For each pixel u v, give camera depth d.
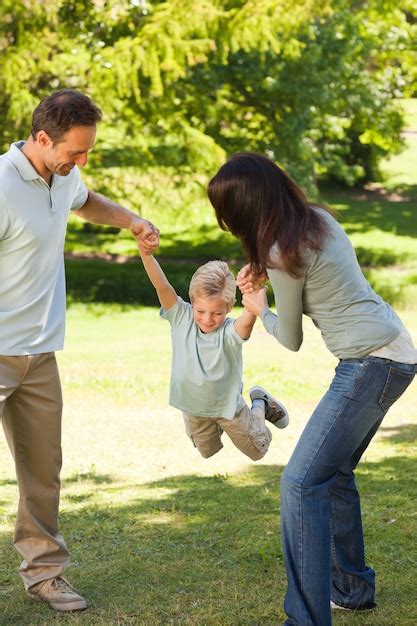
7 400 5.52
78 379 14.06
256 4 23.11
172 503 7.75
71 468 9.18
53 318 5.49
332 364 15.67
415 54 36.59
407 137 55.56
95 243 35.28
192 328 5.55
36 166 5.13
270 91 27.91
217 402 5.57
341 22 29.66
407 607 5.39
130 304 26.17
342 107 32.66
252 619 5.28
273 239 4.55
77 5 24.64
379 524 6.99
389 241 35.44
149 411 12.00
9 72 23.08
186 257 32.97
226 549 6.53
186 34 23.41
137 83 23.50
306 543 4.66
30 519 5.57
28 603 5.60
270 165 4.62
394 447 9.84
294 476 4.69
